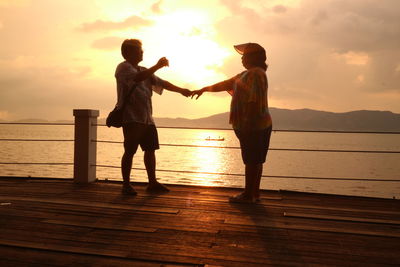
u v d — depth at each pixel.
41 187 4.55
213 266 2.16
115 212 3.35
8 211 3.32
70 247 2.42
